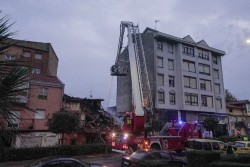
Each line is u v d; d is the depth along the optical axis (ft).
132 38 94.12
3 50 13.98
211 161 41.68
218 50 180.86
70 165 31.81
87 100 133.08
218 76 182.09
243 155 43.86
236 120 190.49
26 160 73.61
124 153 72.84
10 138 14.01
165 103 146.10
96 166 36.91
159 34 149.38
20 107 14.19
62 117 83.10
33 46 140.46
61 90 109.09
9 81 13.39
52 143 98.94
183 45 161.79
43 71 137.28
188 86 157.89
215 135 138.72
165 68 151.74
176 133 82.12
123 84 163.73
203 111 160.97
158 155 45.80
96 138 110.83
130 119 72.28
